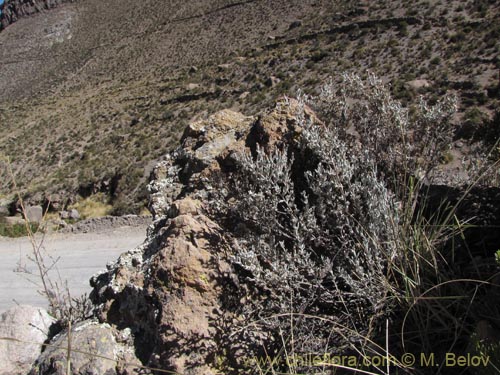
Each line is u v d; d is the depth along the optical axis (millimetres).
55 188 35938
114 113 59531
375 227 2197
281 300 2143
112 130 52781
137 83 74688
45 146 53938
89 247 11258
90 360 2244
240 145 2965
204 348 2170
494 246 2416
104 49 102062
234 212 2537
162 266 2350
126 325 2424
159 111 53156
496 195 2578
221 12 87375
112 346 2316
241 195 2484
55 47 127500
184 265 2322
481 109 26266
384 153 2871
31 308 3115
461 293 2066
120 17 119812
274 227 2342
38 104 84188
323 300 2164
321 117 3115
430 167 2770
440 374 1873
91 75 92750
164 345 2176
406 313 1970
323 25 58844
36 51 130000
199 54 76000
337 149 2594
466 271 2254
